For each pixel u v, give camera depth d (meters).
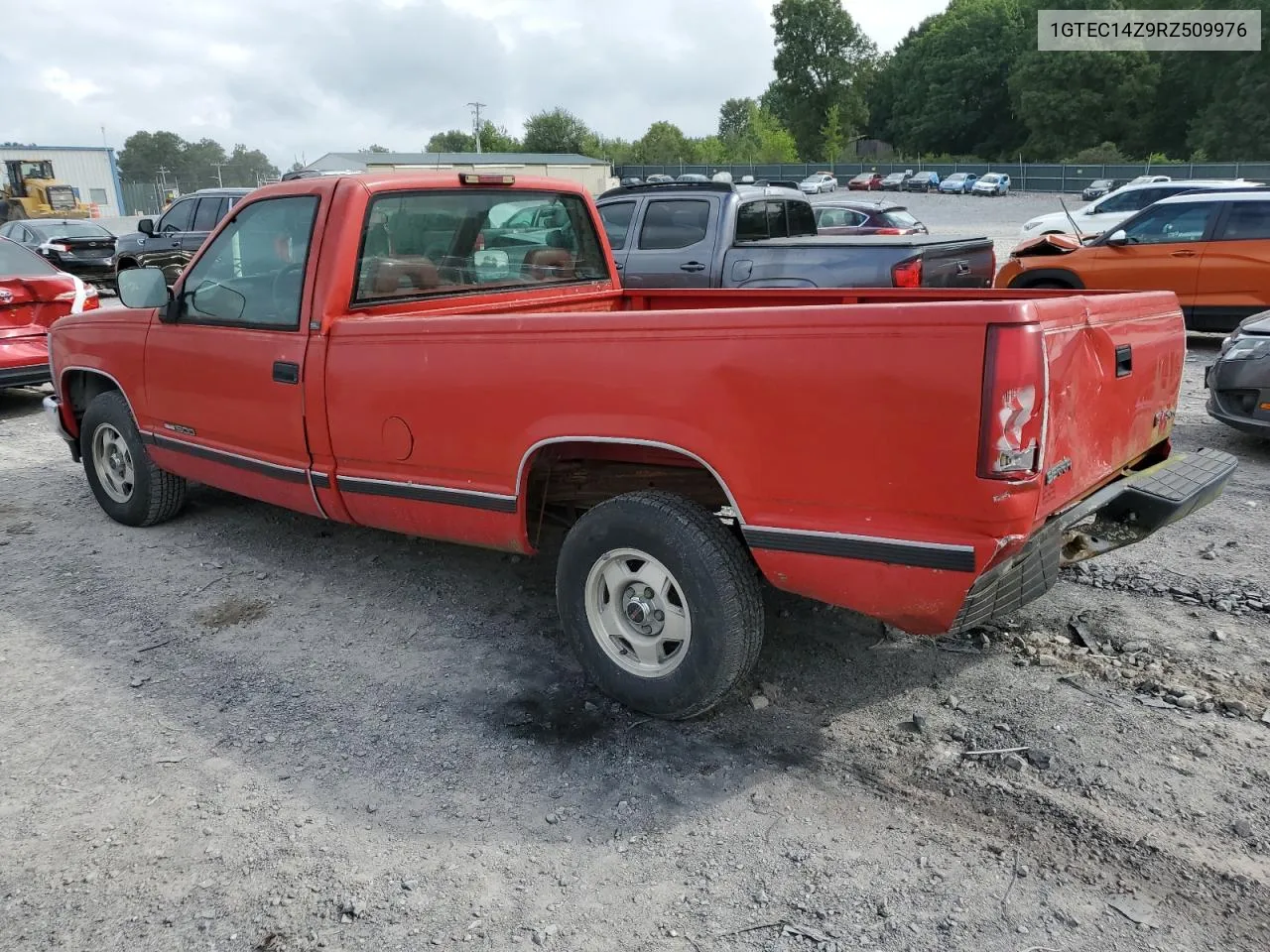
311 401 4.07
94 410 5.47
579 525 3.40
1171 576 4.52
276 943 2.46
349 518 4.21
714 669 3.16
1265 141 74.81
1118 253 11.12
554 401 3.29
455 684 3.74
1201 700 3.46
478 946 2.44
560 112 100.38
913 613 2.81
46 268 8.98
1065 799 2.94
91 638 4.19
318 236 4.01
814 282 8.25
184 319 4.73
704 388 2.96
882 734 3.32
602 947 2.42
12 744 3.37
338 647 4.08
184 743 3.37
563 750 3.28
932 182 64.69
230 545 5.26
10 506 6.08
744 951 2.40
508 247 4.75
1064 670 3.72
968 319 2.54
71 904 2.60
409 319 3.68
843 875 2.65
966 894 2.57
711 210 8.73
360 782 3.12
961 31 105.81
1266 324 6.52
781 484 2.90
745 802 2.98
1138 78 86.06
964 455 2.58
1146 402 3.46
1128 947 2.38
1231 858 2.68
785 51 113.38
